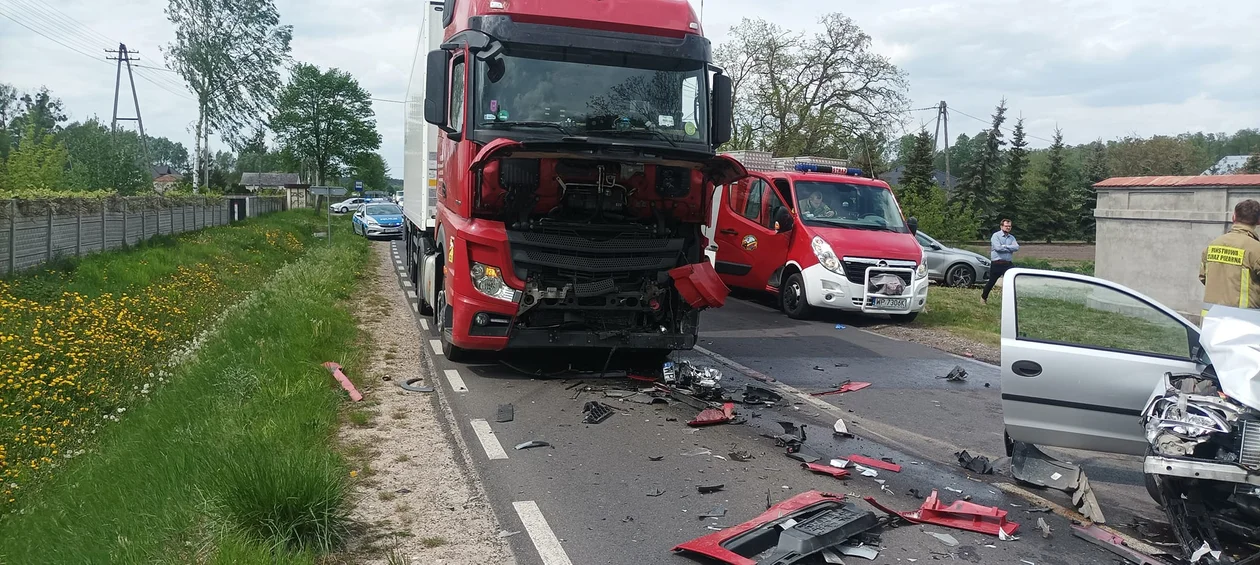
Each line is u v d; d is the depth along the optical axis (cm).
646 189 790
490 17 798
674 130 823
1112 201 1747
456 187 852
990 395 866
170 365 1005
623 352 935
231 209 3466
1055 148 6225
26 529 508
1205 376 493
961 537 475
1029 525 500
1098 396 535
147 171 3738
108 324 1182
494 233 782
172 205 2555
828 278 1306
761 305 1541
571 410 737
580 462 595
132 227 2136
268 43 5594
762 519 477
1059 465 571
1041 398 547
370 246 3100
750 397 805
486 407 739
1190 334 527
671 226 831
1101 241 1770
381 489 530
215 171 6066
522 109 793
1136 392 527
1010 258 1638
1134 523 510
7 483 696
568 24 809
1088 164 6562
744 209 1536
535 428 678
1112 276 1739
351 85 7244
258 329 1014
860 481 573
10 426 812
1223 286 772
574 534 467
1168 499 466
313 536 433
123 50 4925
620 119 809
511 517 491
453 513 494
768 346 1112
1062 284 555
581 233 798
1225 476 427
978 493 556
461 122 807
